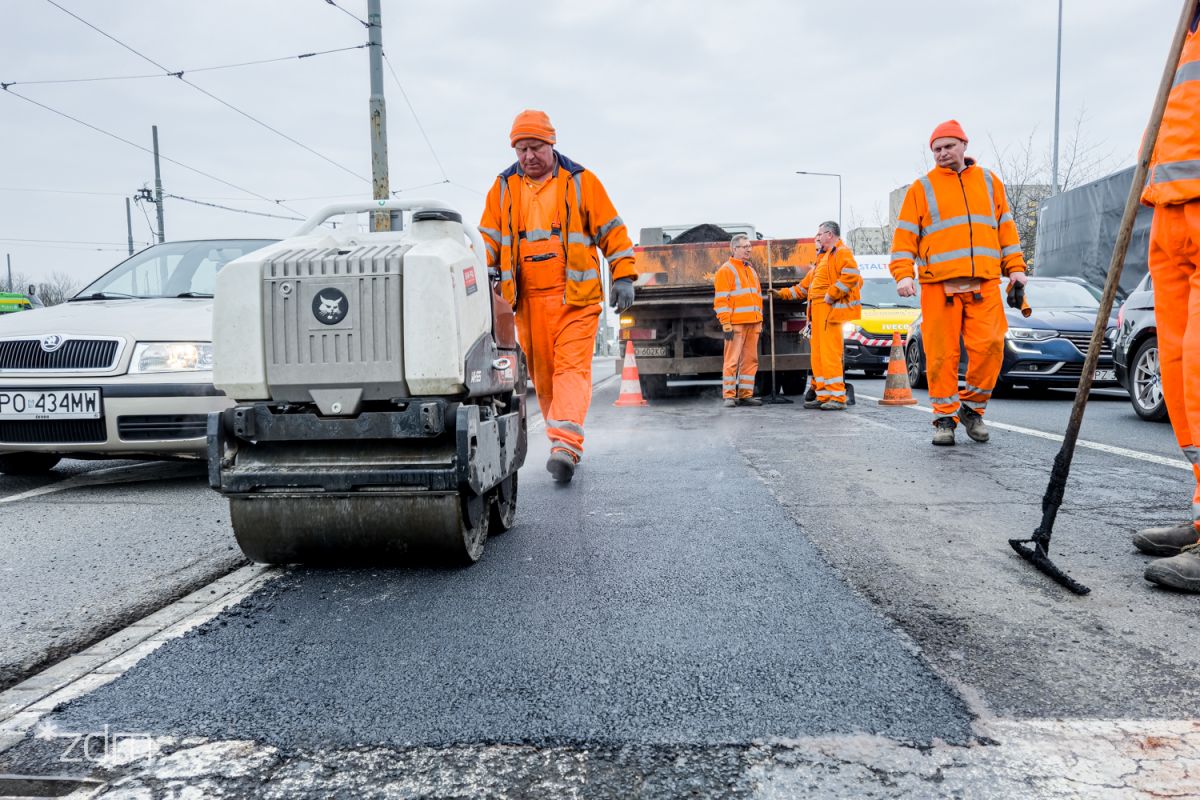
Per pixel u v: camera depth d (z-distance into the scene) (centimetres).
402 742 186
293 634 252
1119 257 300
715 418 828
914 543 339
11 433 475
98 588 307
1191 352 292
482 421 312
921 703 200
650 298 1048
